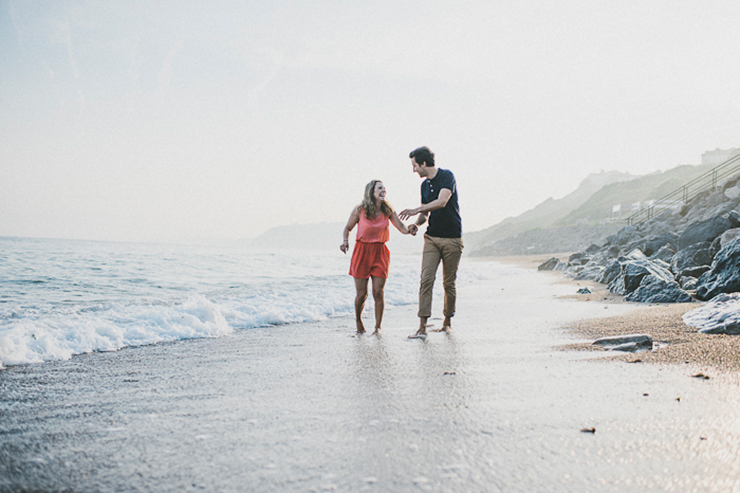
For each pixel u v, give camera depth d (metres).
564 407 2.34
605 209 96.44
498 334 4.62
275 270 15.74
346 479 1.62
